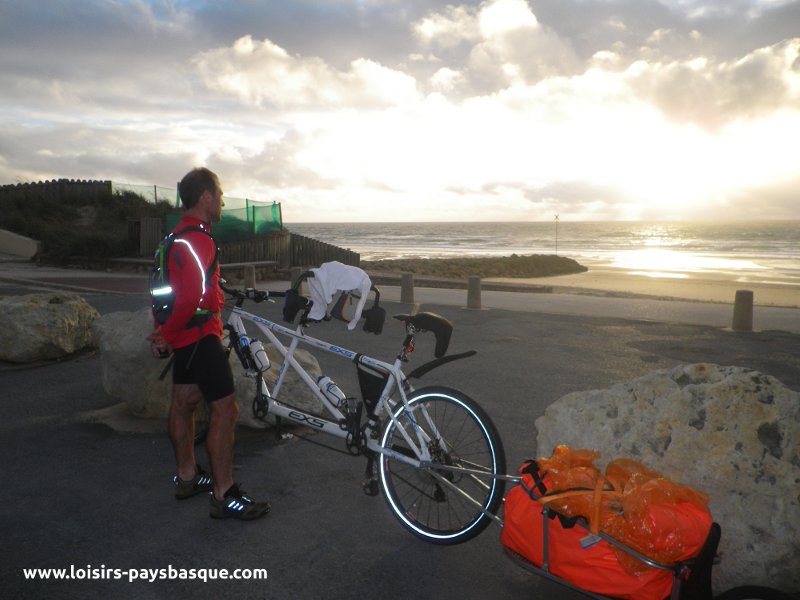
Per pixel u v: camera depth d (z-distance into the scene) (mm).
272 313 11211
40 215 26531
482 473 3197
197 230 3459
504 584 3070
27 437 4934
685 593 2402
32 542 3369
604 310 12523
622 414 3387
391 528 3600
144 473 4277
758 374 3137
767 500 2791
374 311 3678
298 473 4328
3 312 7074
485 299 14375
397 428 3523
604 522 2510
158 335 3508
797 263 45031
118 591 2936
